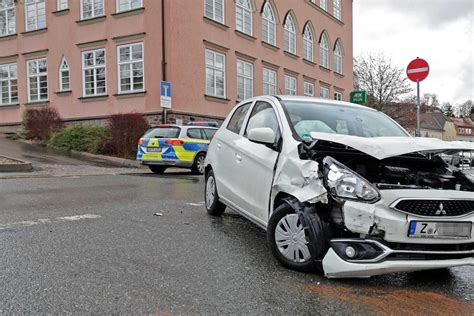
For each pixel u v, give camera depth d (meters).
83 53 22.12
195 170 14.11
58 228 5.55
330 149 4.18
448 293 3.63
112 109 21.17
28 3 24.12
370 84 37.56
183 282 3.71
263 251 4.68
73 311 3.12
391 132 5.21
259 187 4.78
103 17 21.36
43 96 23.86
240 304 3.29
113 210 6.89
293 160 4.22
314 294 3.51
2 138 22.66
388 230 3.57
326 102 5.58
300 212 3.93
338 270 3.61
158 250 4.66
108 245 4.81
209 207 6.65
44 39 23.48
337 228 3.79
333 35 34.69
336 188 3.69
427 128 78.19
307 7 30.92
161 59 19.66
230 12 23.30
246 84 24.66
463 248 3.72
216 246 4.86
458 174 4.23
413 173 4.18
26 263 4.13
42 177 11.50
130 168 15.37
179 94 19.86
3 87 25.31
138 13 20.34
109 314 3.08
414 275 4.06
